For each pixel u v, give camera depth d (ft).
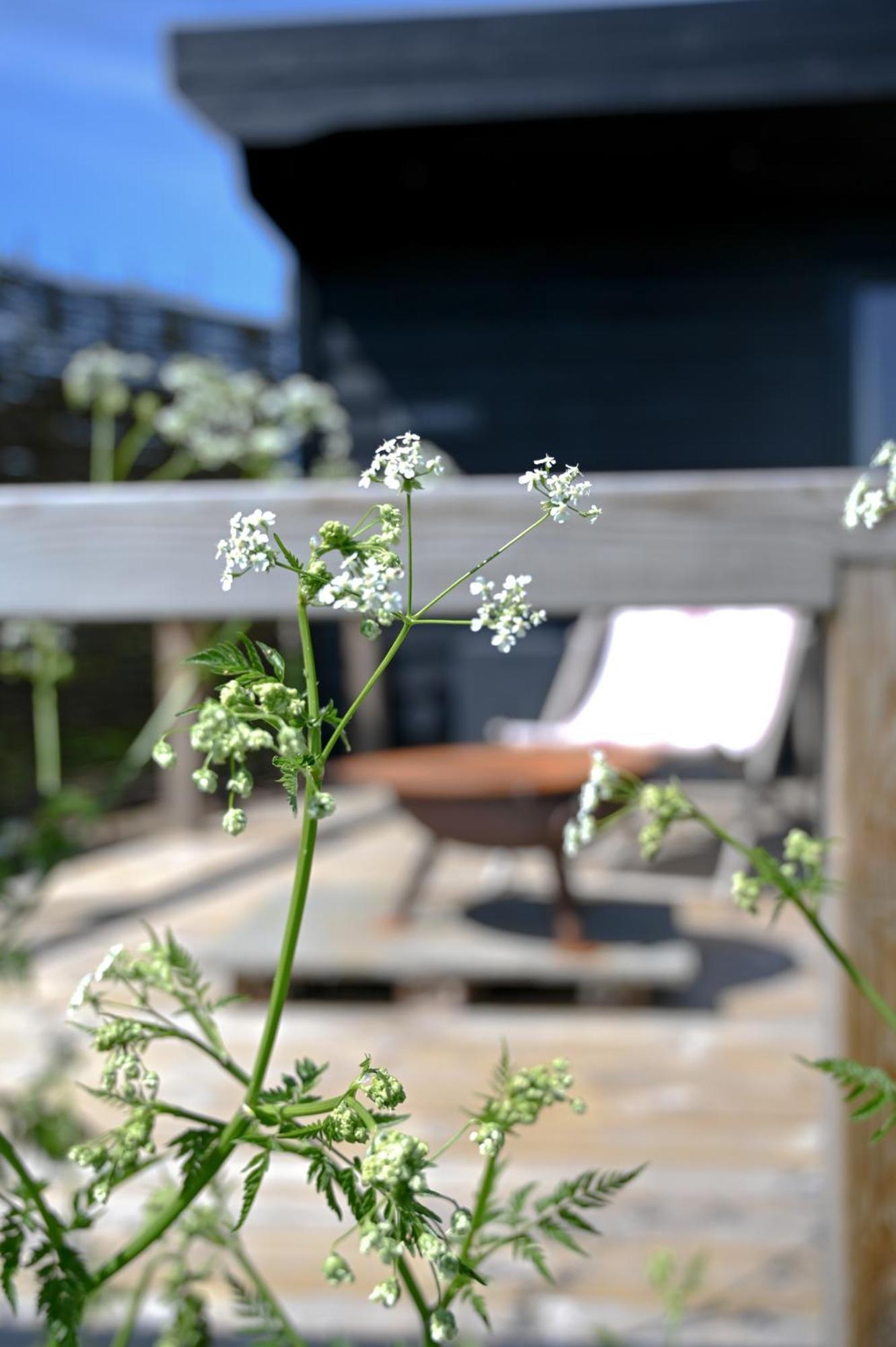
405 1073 10.09
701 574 5.66
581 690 18.97
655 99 20.85
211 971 12.41
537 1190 8.00
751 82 20.59
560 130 22.27
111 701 23.58
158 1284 6.86
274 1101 2.64
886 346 24.80
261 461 13.50
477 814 12.16
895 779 5.41
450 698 25.70
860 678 5.48
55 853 6.24
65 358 23.17
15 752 20.61
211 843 20.20
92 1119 8.32
